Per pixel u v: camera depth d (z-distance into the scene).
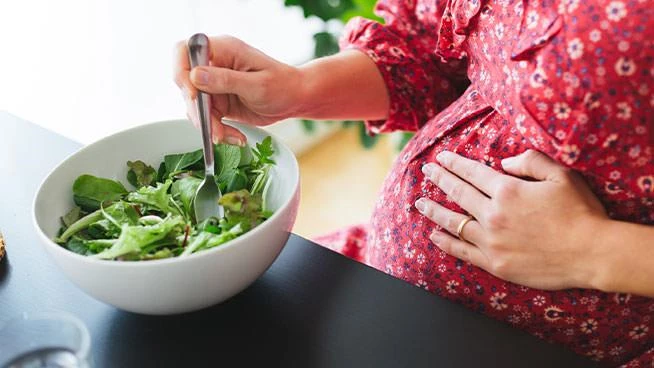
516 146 0.77
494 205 0.75
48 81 1.41
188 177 0.75
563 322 0.78
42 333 0.55
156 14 1.55
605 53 0.66
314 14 1.63
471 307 0.82
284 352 0.64
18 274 0.73
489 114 0.81
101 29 1.45
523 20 0.72
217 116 0.81
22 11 1.31
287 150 0.75
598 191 0.73
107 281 0.60
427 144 0.85
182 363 0.63
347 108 0.98
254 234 0.62
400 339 0.65
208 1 1.68
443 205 0.82
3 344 0.54
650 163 0.68
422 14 0.97
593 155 0.69
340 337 0.65
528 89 0.71
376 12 1.06
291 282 0.71
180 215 0.71
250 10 1.82
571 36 0.67
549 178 0.73
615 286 0.69
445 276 0.82
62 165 0.73
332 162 2.16
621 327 0.78
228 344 0.65
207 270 0.61
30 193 0.85
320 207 1.97
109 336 0.66
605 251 0.69
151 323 0.67
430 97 1.02
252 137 0.79
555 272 0.73
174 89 1.65
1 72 1.34
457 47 0.89
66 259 0.60
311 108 0.93
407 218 0.85
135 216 0.70
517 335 0.65
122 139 0.78
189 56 0.76
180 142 0.81
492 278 0.79
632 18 0.64
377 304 0.69
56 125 1.45
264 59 0.84
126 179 0.79
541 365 0.63
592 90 0.67
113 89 1.53
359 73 0.97
